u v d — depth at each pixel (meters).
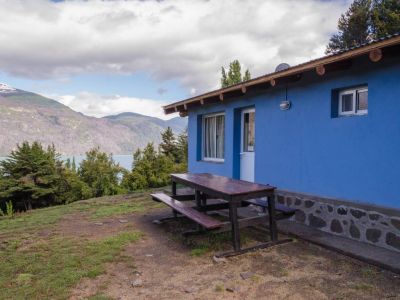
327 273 3.91
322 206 5.53
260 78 5.98
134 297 3.50
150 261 4.51
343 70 5.13
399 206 4.42
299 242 5.05
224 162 8.33
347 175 5.14
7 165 15.53
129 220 6.88
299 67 5.09
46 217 7.67
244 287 3.64
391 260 4.08
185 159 20.05
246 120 7.96
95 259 4.55
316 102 5.68
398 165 4.43
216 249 4.85
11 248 5.24
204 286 3.71
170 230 5.98
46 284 3.82
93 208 8.46
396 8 16.80
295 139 6.13
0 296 3.58
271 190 4.93
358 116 4.96
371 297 3.32
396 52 4.18
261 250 4.74
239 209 7.04
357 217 4.95
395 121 4.46
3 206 15.09
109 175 17.03
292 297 3.38
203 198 6.32
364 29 17.83
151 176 15.84
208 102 8.55
